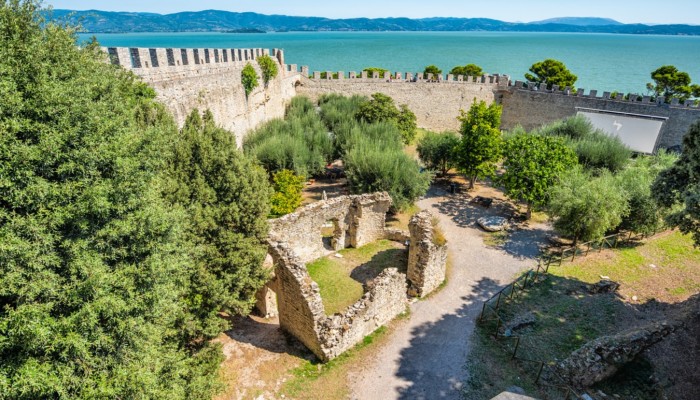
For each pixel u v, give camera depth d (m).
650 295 19.97
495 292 21.47
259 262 15.77
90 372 9.40
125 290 10.23
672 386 14.00
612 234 27.06
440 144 40.31
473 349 16.94
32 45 9.08
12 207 8.65
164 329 12.48
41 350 8.76
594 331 17.17
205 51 29.34
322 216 24.16
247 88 37.41
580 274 22.09
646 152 48.59
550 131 42.53
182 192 14.63
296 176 30.67
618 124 50.12
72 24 11.29
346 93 59.97
